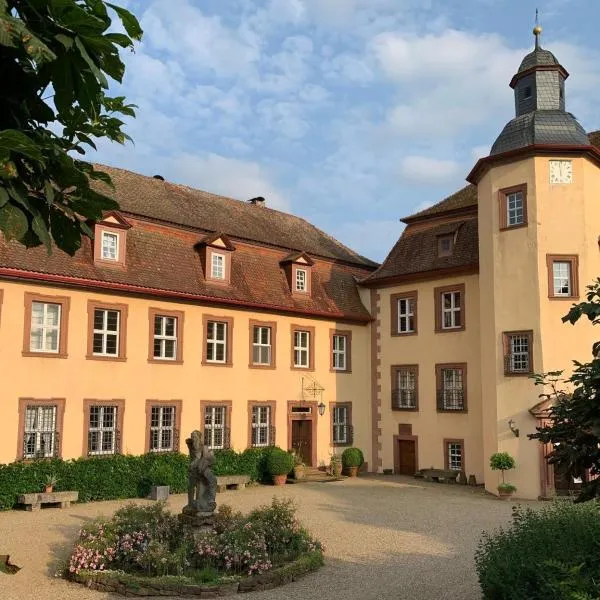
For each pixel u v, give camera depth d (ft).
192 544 38.37
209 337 79.41
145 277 72.84
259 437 83.41
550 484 68.64
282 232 98.89
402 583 35.81
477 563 27.32
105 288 68.74
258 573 36.04
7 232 11.44
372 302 96.27
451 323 86.17
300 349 89.40
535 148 72.43
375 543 46.19
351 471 88.63
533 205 72.84
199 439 41.78
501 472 72.02
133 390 71.05
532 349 71.46
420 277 89.04
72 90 12.52
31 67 12.56
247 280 84.48
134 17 12.04
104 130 13.98
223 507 43.73
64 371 65.72
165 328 75.15
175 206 86.94
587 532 24.20
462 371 83.51
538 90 77.92
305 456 88.02
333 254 100.27
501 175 76.02
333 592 34.27
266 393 83.71
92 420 68.18
